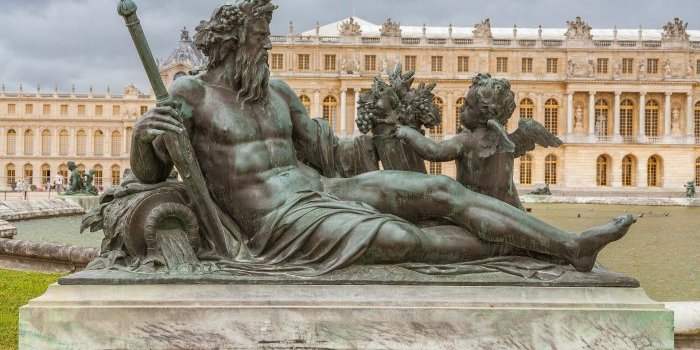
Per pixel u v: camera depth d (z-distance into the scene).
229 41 5.00
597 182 91.06
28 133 108.88
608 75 89.81
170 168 5.07
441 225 4.91
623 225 4.57
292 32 89.06
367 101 5.62
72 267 10.30
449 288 4.37
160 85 4.78
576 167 89.50
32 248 10.66
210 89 5.06
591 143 89.31
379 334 4.25
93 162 108.31
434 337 4.26
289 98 5.46
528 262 4.70
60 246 10.39
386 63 88.75
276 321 4.25
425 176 4.89
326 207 4.72
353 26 88.88
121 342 4.21
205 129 4.98
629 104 91.38
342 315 4.25
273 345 4.24
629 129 91.50
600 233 4.56
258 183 4.86
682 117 90.75
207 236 4.81
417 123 5.75
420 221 4.95
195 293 4.32
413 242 4.50
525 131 5.25
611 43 89.56
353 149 5.71
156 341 4.21
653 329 4.29
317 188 4.98
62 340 4.22
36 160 108.44
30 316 4.23
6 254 11.21
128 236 4.61
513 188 5.18
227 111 4.95
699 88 90.88
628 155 90.31
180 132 4.62
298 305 4.27
